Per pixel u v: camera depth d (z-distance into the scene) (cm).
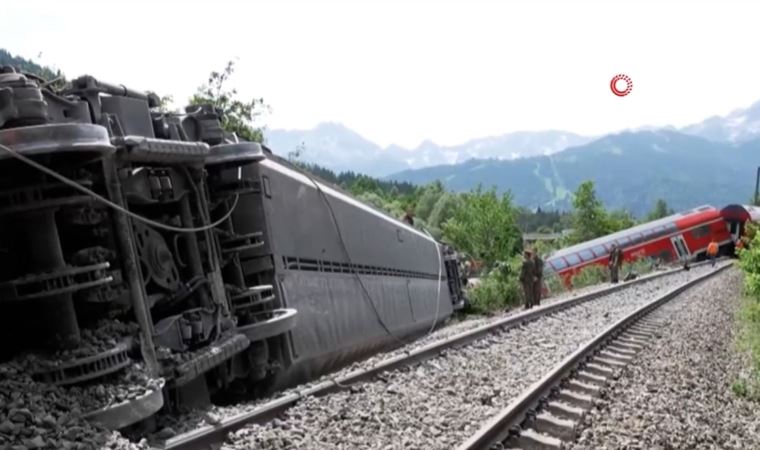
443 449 597
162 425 605
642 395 918
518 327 1569
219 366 777
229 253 862
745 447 772
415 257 2011
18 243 542
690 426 800
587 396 848
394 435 628
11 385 480
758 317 1898
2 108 506
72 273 532
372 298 1455
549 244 8106
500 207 5500
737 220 5212
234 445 548
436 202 8988
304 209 1133
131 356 595
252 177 933
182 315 688
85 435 466
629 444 681
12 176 532
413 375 919
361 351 1355
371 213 1579
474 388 884
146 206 701
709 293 2622
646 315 1919
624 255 4966
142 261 655
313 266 1135
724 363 1346
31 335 552
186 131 811
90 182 569
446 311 2369
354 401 736
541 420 714
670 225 5150
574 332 1516
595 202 8450
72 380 517
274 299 945
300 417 652
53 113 573
